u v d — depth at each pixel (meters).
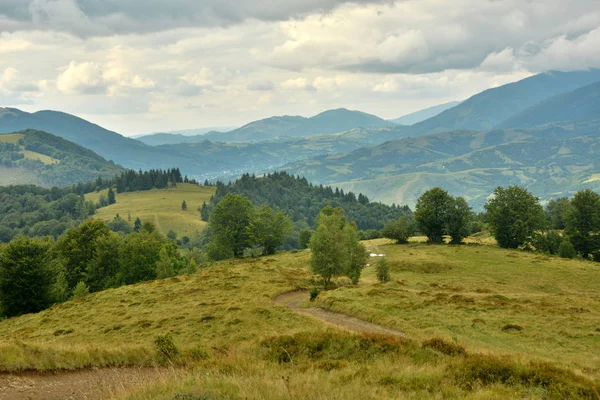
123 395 15.30
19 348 21.98
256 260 103.50
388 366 19.86
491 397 14.62
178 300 49.47
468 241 127.25
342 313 44.16
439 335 32.62
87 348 24.09
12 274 66.00
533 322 36.34
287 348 24.88
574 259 92.44
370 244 126.31
